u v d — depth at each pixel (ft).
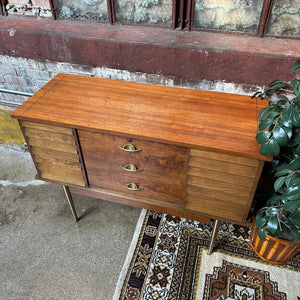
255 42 5.45
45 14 6.68
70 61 6.40
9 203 7.19
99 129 4.45
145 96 5.24
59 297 5.38
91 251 6.10
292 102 4.15
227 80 5.59
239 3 5.33
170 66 5.76
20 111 4.82
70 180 5.54
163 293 5.33
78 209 6.98
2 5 6.75
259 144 4.10
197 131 4.37
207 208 4.88
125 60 5.97
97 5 6.15
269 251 5.47
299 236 4.58
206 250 5.95
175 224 6.47
